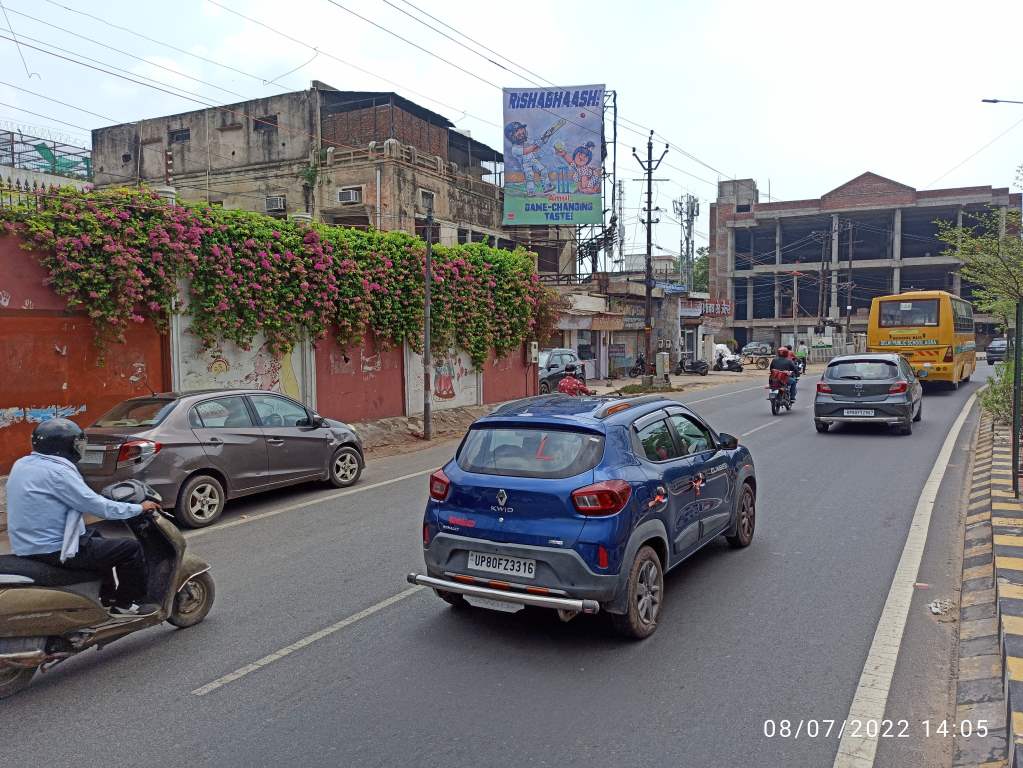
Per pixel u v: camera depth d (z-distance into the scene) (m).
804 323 69.31
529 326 20.97
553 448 5.09
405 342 16.72
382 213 27.28
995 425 13.65
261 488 9.34
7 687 4.39
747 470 7.14
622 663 4.68
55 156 21.03
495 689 4.36
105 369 10.88
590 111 31.88
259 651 4.99
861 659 4.69
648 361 30.78
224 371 12.62
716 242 73.88
